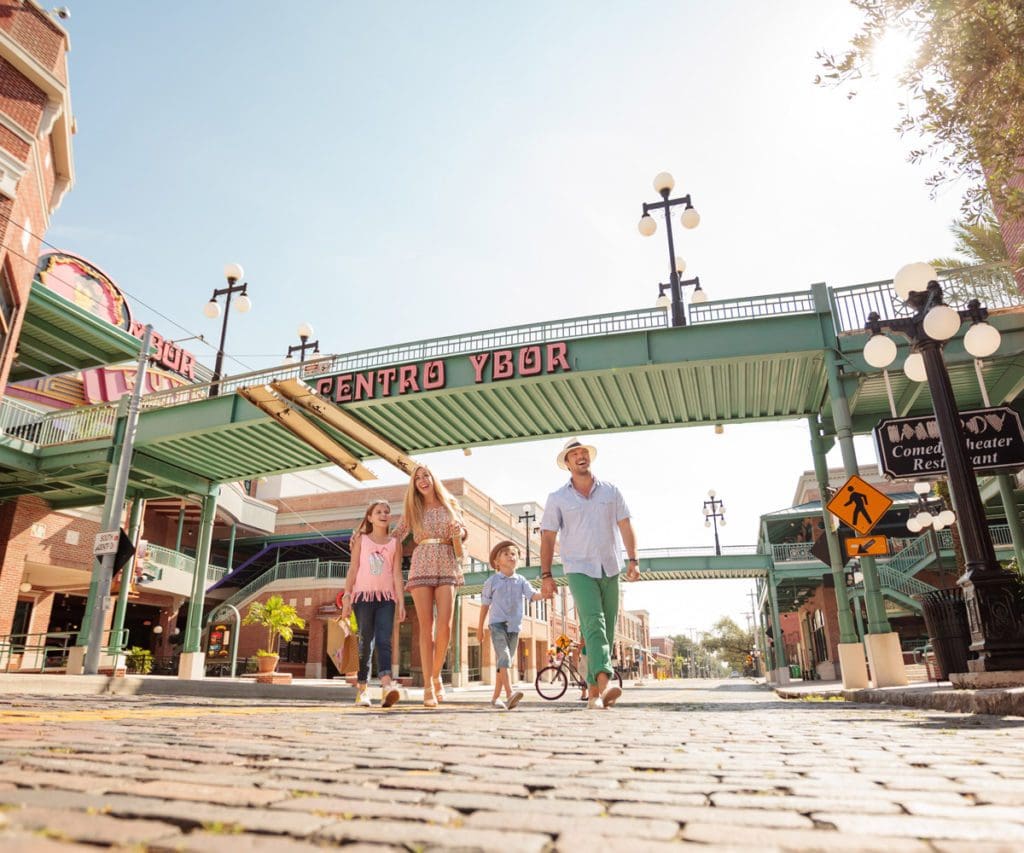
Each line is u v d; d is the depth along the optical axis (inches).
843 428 494.3
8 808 43.0
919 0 223.0
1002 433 362.3
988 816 49.5
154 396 701.3
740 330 528.7
